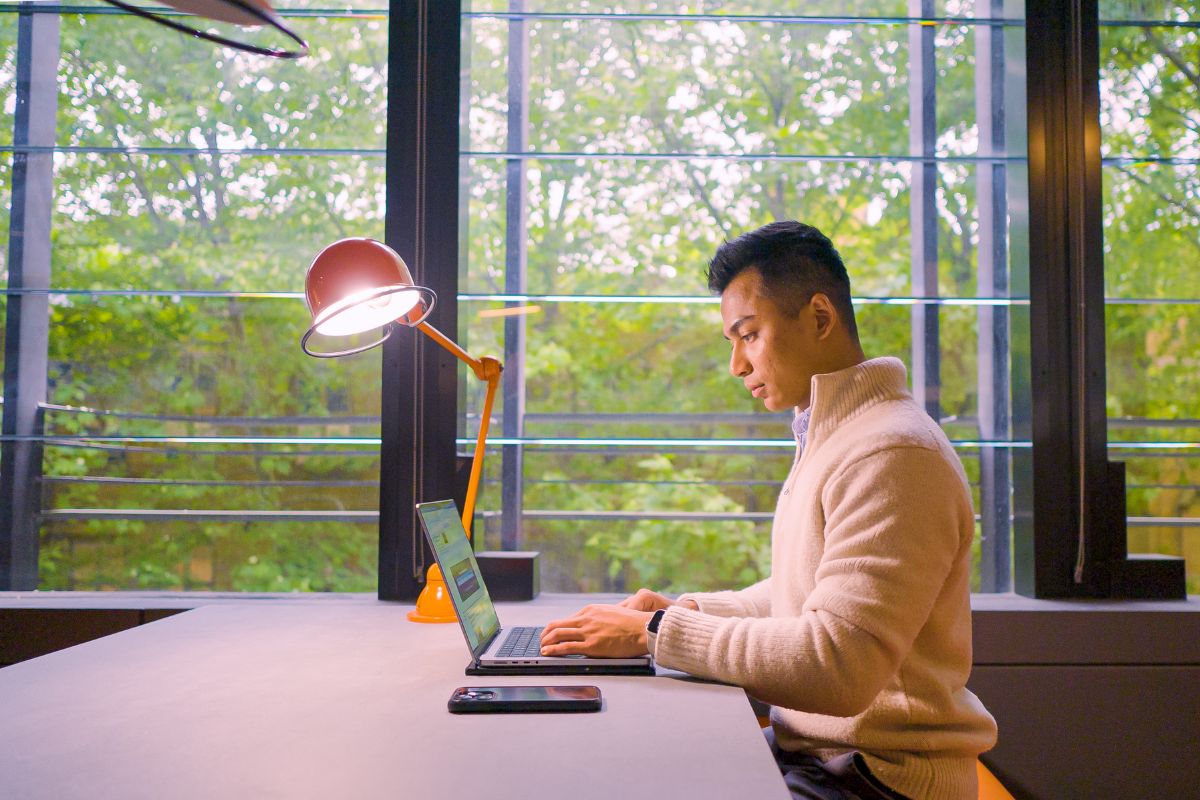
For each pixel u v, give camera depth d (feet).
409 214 7.19
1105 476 7.14
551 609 6.19
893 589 3.65
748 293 4.59
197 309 7.73
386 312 5.31
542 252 7.90
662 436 7.91
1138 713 6.61
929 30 7.85
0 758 2.82
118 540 7.68
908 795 3.83
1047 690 6.60
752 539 7.89
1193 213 7.48
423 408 7.20
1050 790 6.59
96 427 7.72
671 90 7.95
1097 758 6.59
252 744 2.97
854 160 7.88
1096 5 7.25
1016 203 7.45
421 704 3.51
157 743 2.97
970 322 7.75
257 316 7.71
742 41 7.95
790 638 3.67
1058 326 7.20
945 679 3.97
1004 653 6.62
